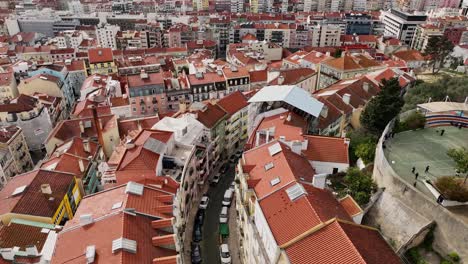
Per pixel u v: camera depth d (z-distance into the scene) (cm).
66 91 15750
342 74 13050
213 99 10962
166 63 18500
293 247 4481
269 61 19588
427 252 5138
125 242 4550
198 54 19212
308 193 5181
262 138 7356
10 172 9525
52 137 9469
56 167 7525
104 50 17638
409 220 5344
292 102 8025
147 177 6475
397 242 5375
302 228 4681
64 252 4716
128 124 10112
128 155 6944
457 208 5044
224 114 10131
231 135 10706
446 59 16025
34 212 6144
